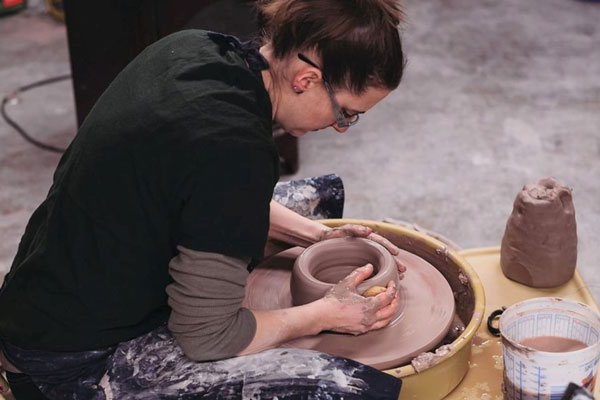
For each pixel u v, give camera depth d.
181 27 3.04
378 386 1.48
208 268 1.41
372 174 3.54
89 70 3.25
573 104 4.11
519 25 5.06
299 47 1.41
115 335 1.56
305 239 1.92
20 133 3.91
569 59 4.61
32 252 1.57
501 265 2.06
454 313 1.78
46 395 1.60
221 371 1.49
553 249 1.95
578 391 1.38
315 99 1.47
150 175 1.42
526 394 1.54
